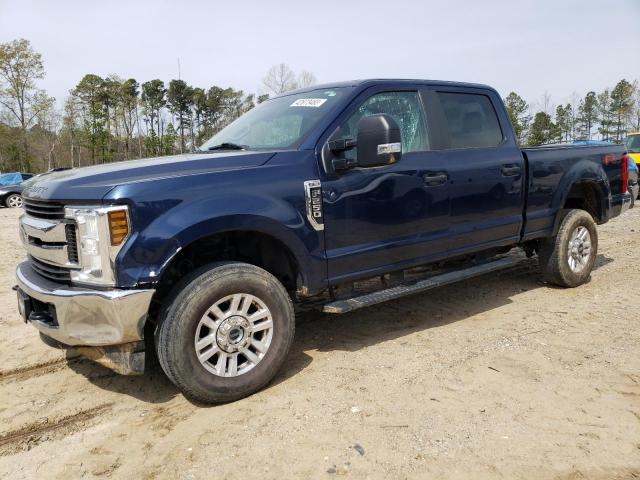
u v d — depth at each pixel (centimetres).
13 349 431
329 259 367
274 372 345
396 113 418
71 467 273
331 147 366
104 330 298
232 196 323
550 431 286
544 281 586
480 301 531
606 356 382
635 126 5747
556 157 531
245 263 335
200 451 279
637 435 281
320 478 252
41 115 4753
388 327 460
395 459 264
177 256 346
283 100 448
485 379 349
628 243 815
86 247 299
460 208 443
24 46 4506
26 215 362
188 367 309
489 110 493
